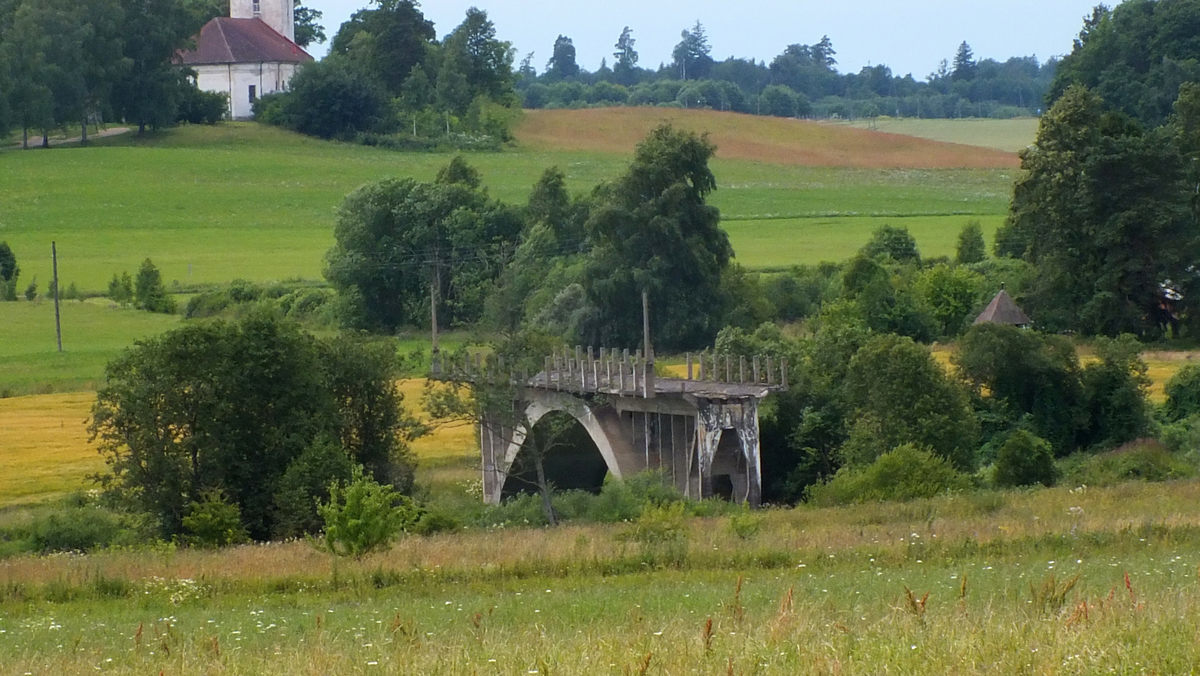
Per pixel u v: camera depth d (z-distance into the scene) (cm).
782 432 10769
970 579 4691
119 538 8544
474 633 3650
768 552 5878
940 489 8256
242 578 5909
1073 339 16888
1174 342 16750
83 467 11650
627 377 9612
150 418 8681
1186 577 4347
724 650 3016
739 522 6656
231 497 8756
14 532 8925
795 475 10525
